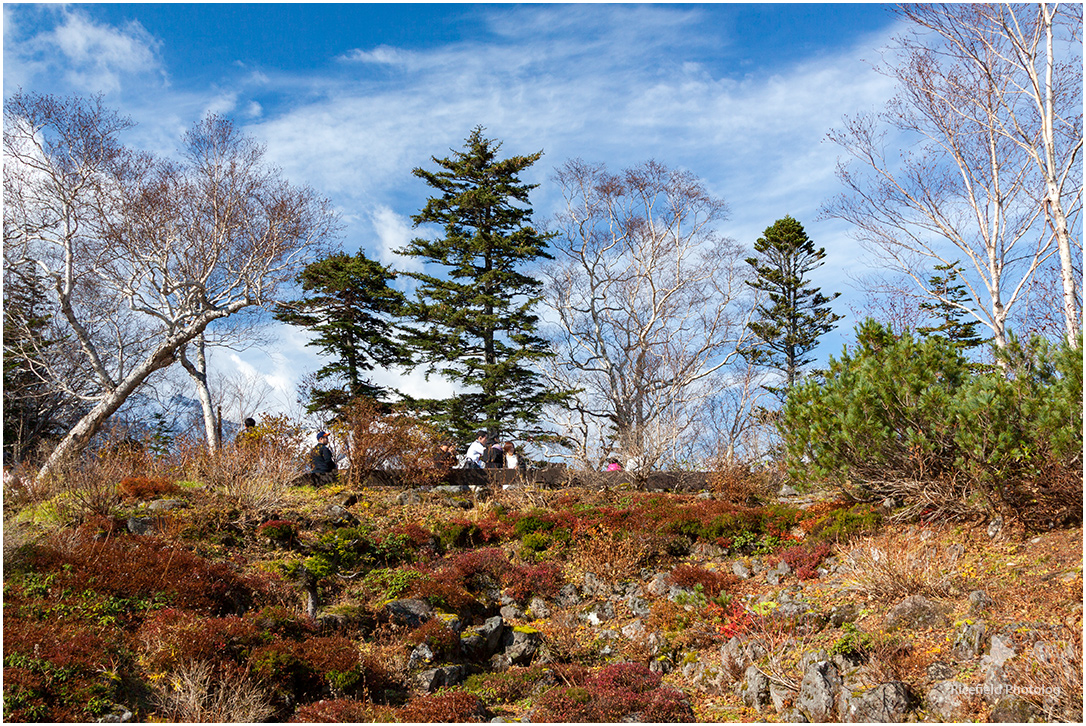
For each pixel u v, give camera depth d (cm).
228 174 2102
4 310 2025
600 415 3047
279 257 2131
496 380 2733
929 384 1019
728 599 932
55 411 2430
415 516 1308
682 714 716
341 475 1508
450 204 2938
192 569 865
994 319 1967
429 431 1612
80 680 630
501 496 1461
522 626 955
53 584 768
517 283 2919
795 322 3300
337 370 2698
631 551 1151
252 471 1284
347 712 682
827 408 1113
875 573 829
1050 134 1627
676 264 3111
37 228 1919
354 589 980
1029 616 680
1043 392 898
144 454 1414
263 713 669
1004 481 896
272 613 820
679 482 1631
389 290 2764
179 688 659
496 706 766
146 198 1964
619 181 3047
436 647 843
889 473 1046
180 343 1988
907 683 650
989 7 1684
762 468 1620
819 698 659
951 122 1950
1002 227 1967
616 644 912
